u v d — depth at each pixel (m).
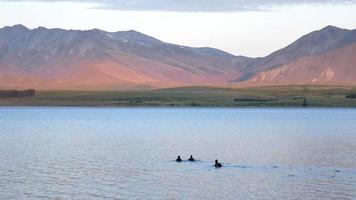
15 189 70.44
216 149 113.94
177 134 153.25
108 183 74.56
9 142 127.25
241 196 67.69
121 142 128.00
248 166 89.44
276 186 72.94
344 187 72.38
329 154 104.44
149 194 68.38
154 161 94.75
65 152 107.00
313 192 69.69
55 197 66.56
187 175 80.56
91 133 156.50
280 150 111.88
